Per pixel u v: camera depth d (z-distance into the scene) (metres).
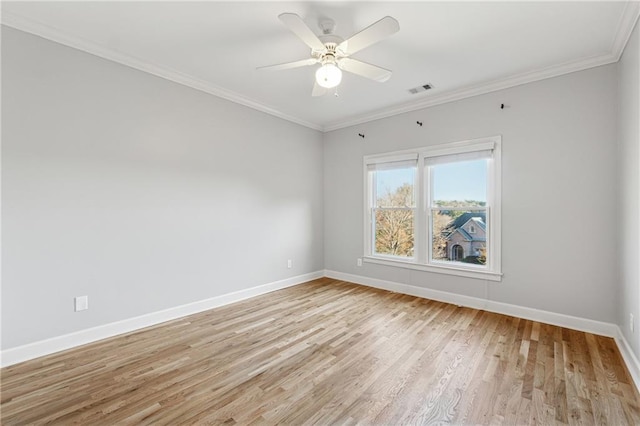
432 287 4.00
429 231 4.05
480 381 2.10
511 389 2.01
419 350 2.56
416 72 3.19
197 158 3.51
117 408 1.83
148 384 2.08
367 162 4.67
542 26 2.38
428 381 2.11
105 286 2.81
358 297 4.07
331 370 2.26
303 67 3.13
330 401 1.90
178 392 1.99
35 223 2.43
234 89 3.69
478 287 3.61
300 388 2.04
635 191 2.20
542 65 3.02
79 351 2.54
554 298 3.11
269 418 1.74
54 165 2.52
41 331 2.46
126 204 2.95
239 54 2.88
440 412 1.79
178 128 3.34
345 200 4.99
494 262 3.47
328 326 3.08
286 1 2.12
